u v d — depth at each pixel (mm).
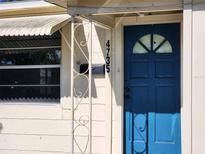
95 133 5844
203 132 4500
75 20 5676
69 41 6004
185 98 4559
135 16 5730
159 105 5719
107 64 5809
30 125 6172
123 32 5859
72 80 5113
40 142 6117
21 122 6219
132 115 5816
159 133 5707
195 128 4523
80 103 5914
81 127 5898
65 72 6035
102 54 5855
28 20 5992
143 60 5793
